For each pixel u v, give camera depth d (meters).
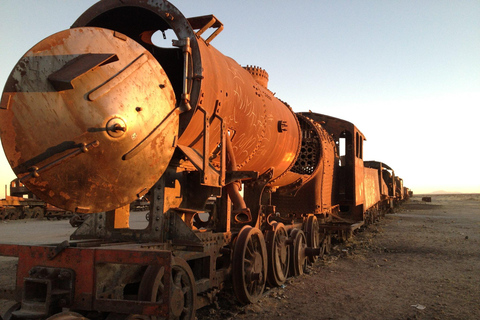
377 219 20.66
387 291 6.02
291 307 5.11
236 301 5.15
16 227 16.94
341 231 11.65
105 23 3.93
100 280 2.96
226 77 4.45
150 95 3.17
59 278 2.89
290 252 7.09
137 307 2.78
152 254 2.80
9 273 6.74
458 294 5.86
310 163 9.34
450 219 22.62
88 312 3.16
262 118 5.52
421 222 20.25
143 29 4.17
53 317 2.55
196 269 4.51
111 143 2.90
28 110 2.65
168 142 3.36
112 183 3.04
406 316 4.80
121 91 2.97
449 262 8.59
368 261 8.77
